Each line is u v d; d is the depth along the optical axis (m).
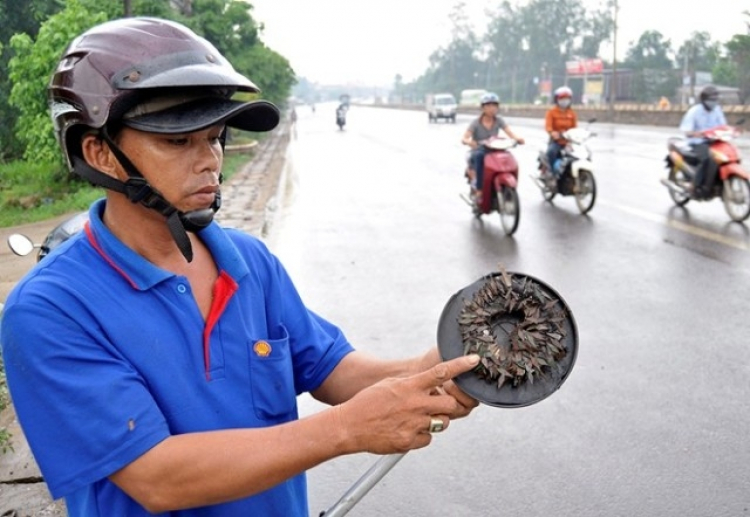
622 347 4.97
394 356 5.08
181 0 19.94
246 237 1.51
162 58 1.18
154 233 1.31
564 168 10.17
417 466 3.55
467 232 9.16
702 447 3.63
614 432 3.81
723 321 5.44
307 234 9.39
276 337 1.48
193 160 1.23
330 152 23.36
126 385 1.18
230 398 1.30
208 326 1.31
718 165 9.02
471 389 1.27
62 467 1.15
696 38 56.59
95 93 1.18
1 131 16.72
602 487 3.33
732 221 8.97
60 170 12.91
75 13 12.26
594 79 54.38
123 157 1.22
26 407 1.17
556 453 3.63
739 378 4.42
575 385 4.37
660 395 4.21
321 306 6.20
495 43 89.56
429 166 17.58
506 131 9.38
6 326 1.19
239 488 1.17
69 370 1.17
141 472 1.16
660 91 51.66
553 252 7.86
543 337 1.30
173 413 1.24
